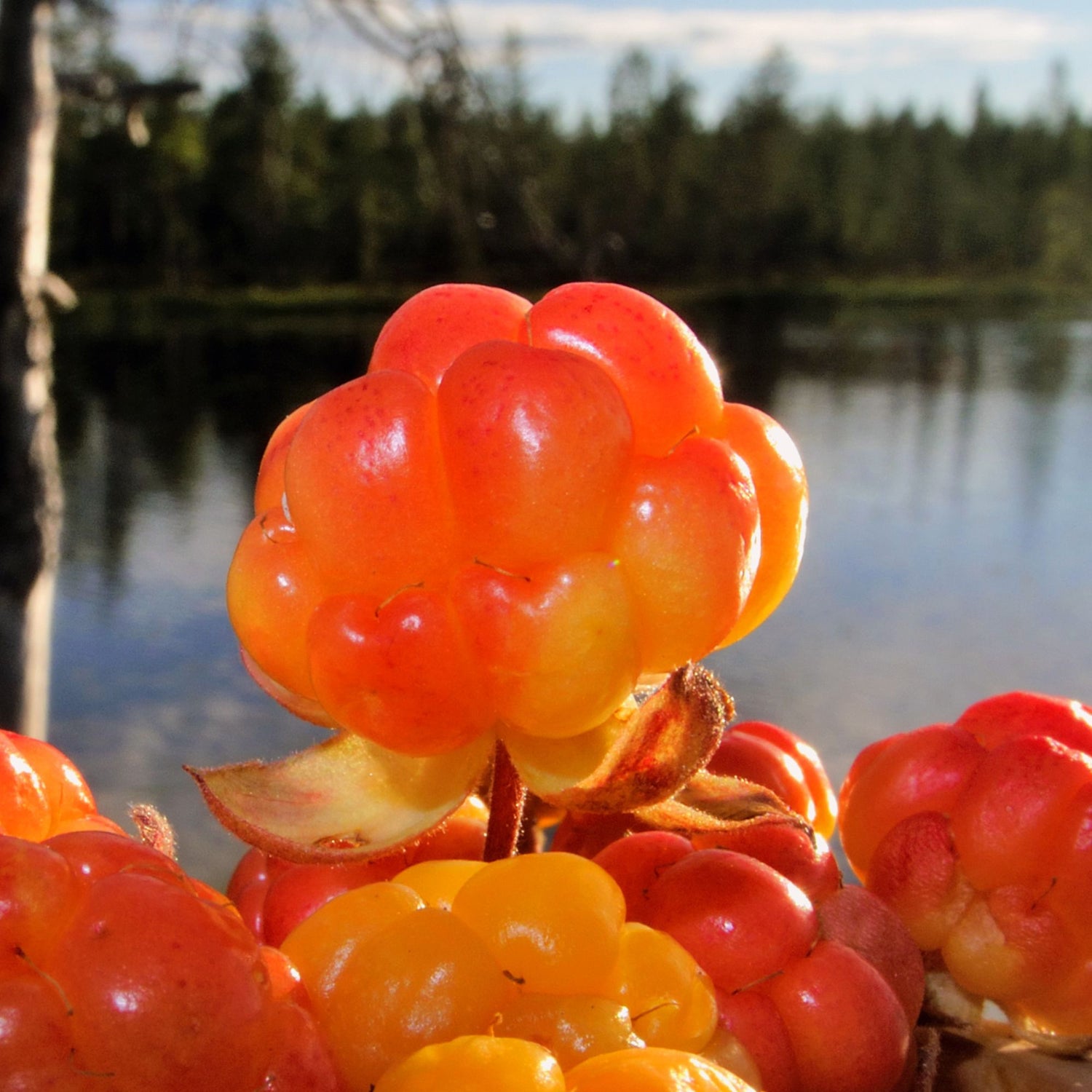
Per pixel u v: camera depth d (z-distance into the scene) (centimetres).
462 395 6
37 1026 5
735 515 6
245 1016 5
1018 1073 7
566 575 6
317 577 6
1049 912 7
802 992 6
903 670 60
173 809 43
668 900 6
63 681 56
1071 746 7
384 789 6
